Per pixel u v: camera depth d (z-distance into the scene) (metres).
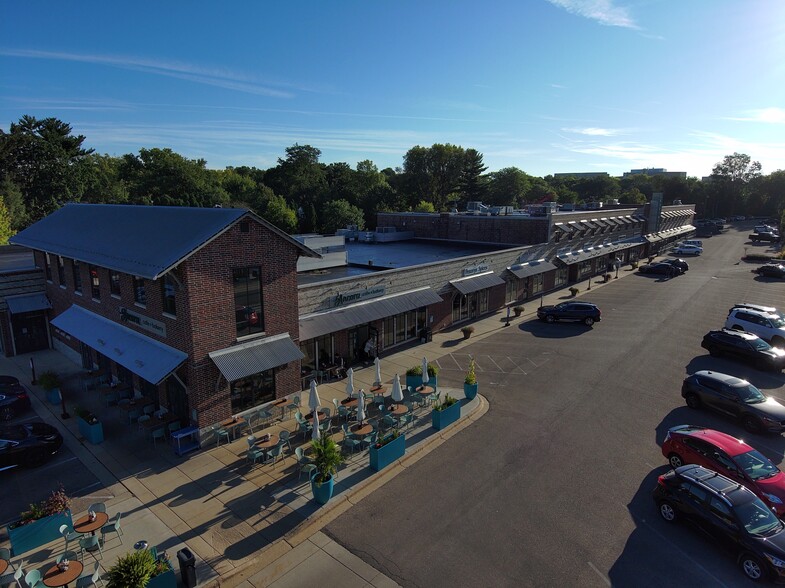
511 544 13.44
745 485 14.95
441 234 55.69
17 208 65.38
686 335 34.31
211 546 13.44
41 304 29.77
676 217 91.19
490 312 41.25
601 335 34.50
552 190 151.00
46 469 17.34
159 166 83.00
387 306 28.64
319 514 14.76
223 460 18.00
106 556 13.04
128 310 21.89
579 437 19.62
